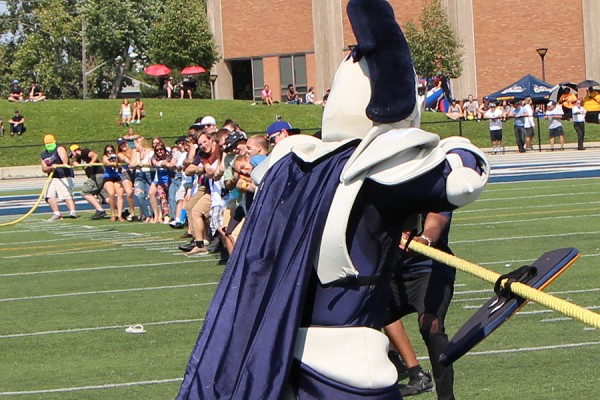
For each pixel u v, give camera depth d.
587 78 61.69
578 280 12.83
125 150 24.67
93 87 89.50
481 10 62.84
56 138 49.56
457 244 16.94
